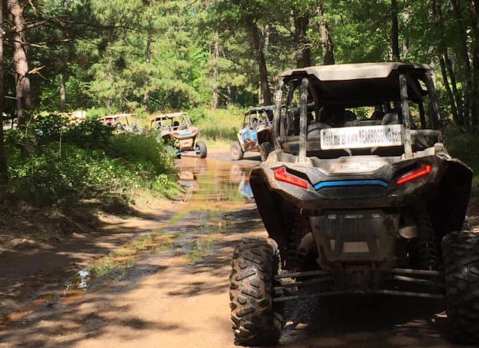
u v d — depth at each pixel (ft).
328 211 20.43
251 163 125.29
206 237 44.73
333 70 23.03
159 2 216.33
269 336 20.45
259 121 131.03
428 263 22.09
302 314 24.23
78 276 33.01
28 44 81.41
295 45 148.05
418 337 20.63
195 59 350.02
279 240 24.02
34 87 103.30
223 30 174.70
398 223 20.18
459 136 74.02
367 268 20.35
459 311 18.94
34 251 39.63
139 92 285.43
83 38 95.71
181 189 81.05
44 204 51.26
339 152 22.50
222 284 29.89
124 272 33.65
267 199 23.29
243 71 300.81
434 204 23.16
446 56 90.63
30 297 28.84
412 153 21.17
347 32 121.60
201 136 198.29
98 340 22.35
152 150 91.15
